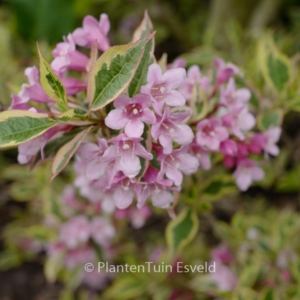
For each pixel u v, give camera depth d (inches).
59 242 29.3
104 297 36.0
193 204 23.0
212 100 20.5
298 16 42.3
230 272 26.8
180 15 52.2
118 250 33.2
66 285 38.3
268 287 25.0
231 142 19.2
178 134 16.7
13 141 15.9
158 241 34.5
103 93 16.3
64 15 41.3
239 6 41.8
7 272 40.0
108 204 23.2
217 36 41.5
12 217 41.9
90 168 17.3
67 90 17.8
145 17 19.4
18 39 42.3
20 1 40.8
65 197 29.1
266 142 20.7
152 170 17.5
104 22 18.4
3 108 21.3
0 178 41.9
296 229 26.8
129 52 15.9
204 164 19.1
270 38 24.9
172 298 29.7
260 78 25.9
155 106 16.1
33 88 17.3
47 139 17.3
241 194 38.4
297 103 23.5
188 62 28.0
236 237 28.7
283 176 35.4
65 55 17.8
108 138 17.4
